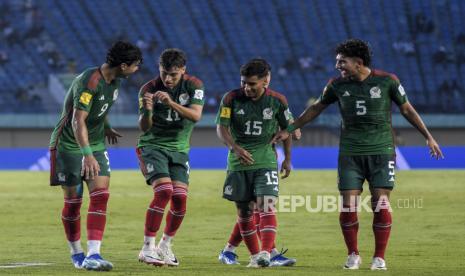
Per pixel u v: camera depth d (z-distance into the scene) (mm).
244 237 25766
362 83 24156
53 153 24594
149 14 133375
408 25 135625
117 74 23688
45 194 60062
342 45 24109
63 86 119688
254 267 25312
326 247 32531
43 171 94500
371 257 29172
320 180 73688
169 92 25609
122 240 34906
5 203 52875
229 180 25672
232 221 42500
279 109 25469
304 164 98500
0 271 23562
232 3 136375
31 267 24844
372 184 24391
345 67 24047
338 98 24594
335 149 99250
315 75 127875
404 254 29812
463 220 42438
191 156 99312
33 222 42250
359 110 24188
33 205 51531
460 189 62938
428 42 133875
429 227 39438
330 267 25609
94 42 128375
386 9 137375
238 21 134750
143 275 22594
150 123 24797
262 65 24797
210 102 116812
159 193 24969
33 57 124938
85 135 23188
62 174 24469
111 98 23953
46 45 126812
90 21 130750
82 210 48125
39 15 130000
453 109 115750
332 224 41188
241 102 25359
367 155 24312
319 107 25219
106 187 24031
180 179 25953
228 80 125250
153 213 24891
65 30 129125
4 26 128000
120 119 109562
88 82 23328
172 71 24859
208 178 76812
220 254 27656
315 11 136625
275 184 25344
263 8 136250
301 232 37844
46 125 109500
